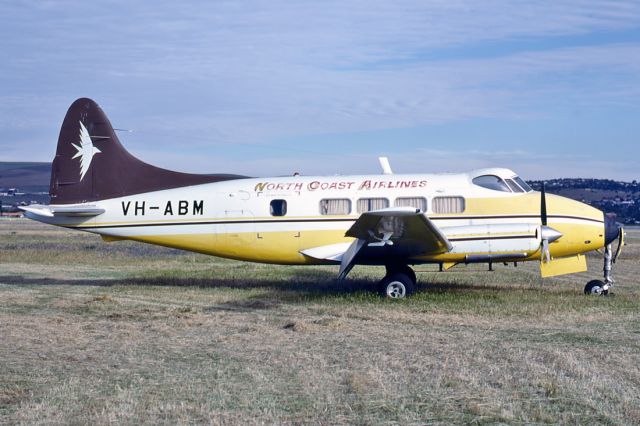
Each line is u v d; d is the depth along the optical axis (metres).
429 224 14.38
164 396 7.67
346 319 12.88
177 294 16.67
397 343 10.51
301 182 17.22
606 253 16.52
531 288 17.91
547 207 16.16
